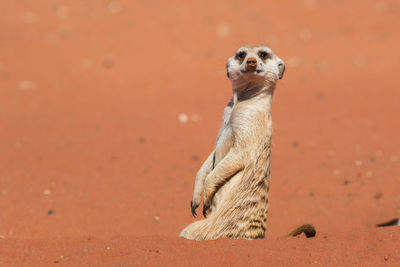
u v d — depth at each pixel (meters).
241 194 7.94
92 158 15.36
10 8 30.83
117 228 11.21
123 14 31.11
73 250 7.87
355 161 15.15
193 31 29.23
